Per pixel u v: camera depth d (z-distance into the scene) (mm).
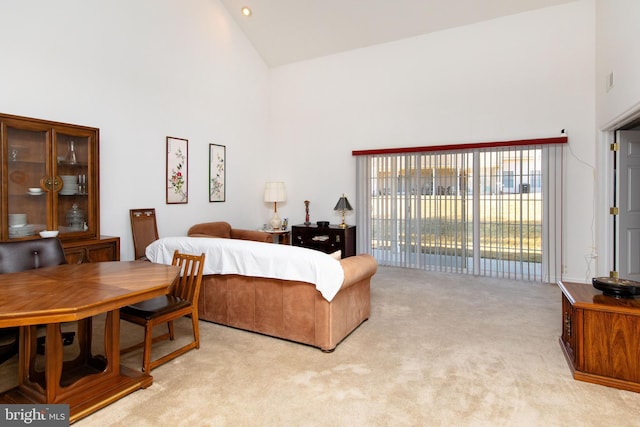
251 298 2941
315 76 6172
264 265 2783
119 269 2357
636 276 4102
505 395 2025
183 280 2756
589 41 4359
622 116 3498
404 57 5445
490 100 4891
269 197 6098
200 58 5168
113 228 4102
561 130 4504
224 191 5641
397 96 5512
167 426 1765
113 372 2076
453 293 4082
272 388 2109
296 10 5246
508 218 4738
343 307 2771
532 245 4613
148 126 4473
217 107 5477
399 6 4891
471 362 2428
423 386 2127
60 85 3605
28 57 3367
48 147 3207
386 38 5477
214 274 3125
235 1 5434
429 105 5281
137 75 4332
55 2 3555
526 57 4676
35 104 3426
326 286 2504
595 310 2125
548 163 4512
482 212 4891
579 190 4441
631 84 3275
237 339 2826
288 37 5805
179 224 4910
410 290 4207
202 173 5246
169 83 4727
